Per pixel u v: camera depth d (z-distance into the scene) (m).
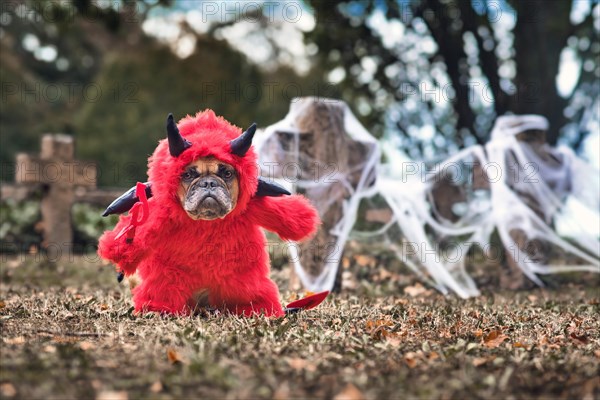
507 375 1.53
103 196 4.47
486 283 3.50
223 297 2.23
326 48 4.82
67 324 2.03
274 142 2.93
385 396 1.42
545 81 4.67
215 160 2.10
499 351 1.80
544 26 4.66
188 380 1.47
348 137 3.07
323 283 2.97
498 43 4.91
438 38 4.62
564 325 2.20
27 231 4.57
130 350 1.70
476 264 3.80
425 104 5.06
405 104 5.05
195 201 2.04
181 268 2.19
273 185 2.22
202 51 8.09
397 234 3.43
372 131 5.09
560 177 3.52
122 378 1.49
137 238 2.11
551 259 3.75
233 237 2.17
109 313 2.19
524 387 1.50
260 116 7.79
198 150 2.09
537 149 3.45
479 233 3.51
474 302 2.80
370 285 3.20
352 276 3.36
